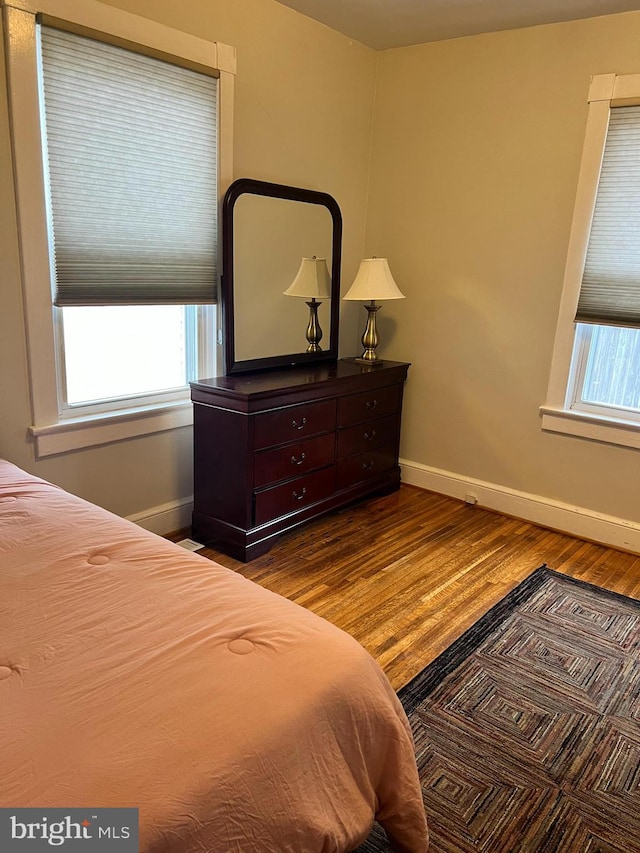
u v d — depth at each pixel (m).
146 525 2.90
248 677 1.10
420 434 3.80
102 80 2.32
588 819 1.55
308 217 3.26
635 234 2.84
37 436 2.40
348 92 3.44
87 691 1.04
